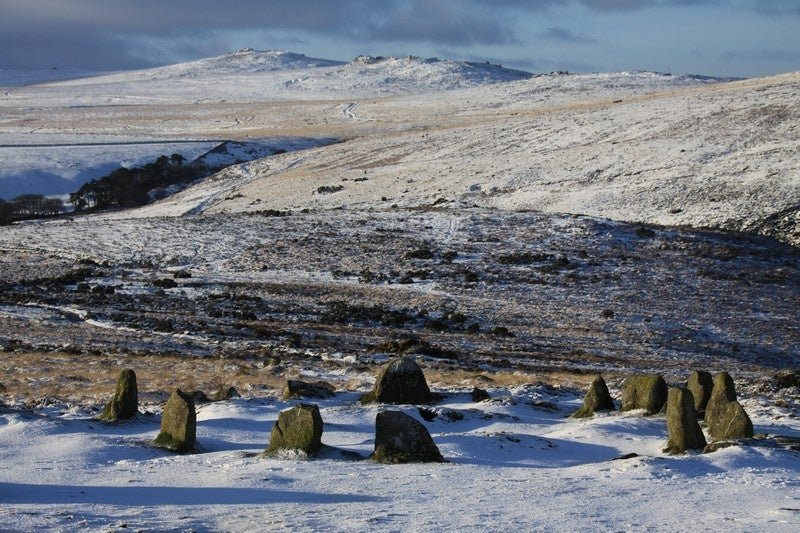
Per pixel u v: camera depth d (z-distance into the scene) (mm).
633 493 11172
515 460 14523
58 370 28438
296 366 30062
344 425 17625
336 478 12211
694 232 63188
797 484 11945
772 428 18344
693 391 19812
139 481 12016
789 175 72375
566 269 55000
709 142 86000
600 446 16219
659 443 16203
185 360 31750
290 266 57812
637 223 66438
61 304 48375
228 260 60000
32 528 8648
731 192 71438
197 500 10672
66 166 121625
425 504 10336
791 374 28594
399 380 20938
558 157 91875
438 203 79312
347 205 85250
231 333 40469
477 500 10617
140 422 17531
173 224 71812
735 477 12484
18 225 78938
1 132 168250
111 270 58688
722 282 52562
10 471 12781
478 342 40031
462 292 50656
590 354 38094
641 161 84375
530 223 65938
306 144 140375
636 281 52594
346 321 44875
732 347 41000
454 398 21828
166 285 53656
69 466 13195
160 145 135875
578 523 9203
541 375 30125
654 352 39250
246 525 9047
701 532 8773
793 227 64125
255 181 106938
